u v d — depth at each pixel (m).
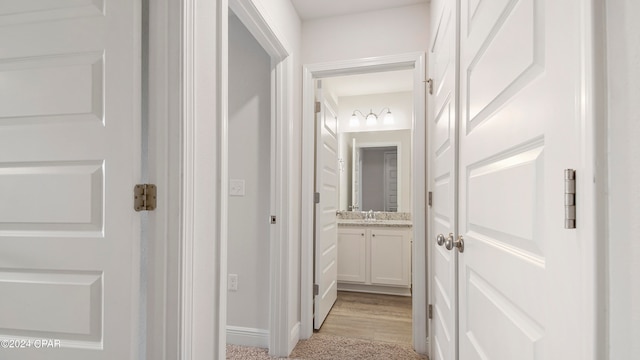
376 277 3.36
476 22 0.93
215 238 1.15
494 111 0.77
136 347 0.95
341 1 2.08
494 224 0.75
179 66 0.97
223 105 1.18
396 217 3.77
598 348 0.37
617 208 0.36
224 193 1.18
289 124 2.01
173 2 0.97
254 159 2.14
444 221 1.47
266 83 2.13
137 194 0.96
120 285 0.95
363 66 2.19
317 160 2.37
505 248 0.69
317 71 2.26
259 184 2.13
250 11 1.51
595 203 0.38
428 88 2.04
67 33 1.00
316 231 2.36
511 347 0.65
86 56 0.99
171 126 0.97
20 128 1.01
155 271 0.96
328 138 2.64
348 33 2.23
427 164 2.05
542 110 0.52
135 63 0.97
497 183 0.74
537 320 0.54
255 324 2.12
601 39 0.38
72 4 1.00
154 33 0.98
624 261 0.35
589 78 0.39
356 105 3.91
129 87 0.96
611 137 0.37
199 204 1.04
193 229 1.01
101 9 0.99
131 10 0.97
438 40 1.66
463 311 1.06
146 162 1.05
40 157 1.00
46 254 0.98
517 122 0.63
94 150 0.97
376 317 2.65
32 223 1.00
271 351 1.99
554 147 0.48
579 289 0.41
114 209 0.96
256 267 2.12
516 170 0.63
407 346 2.13
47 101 1.00
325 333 2.33
